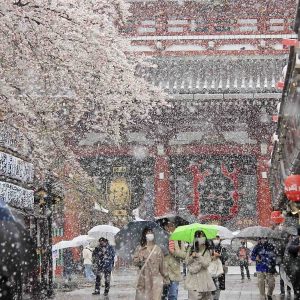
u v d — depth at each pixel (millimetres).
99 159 51625
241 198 53719
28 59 22109
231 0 52094
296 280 17125
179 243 17828
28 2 20016
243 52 52094
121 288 30172
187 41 52344
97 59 23625
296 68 16562
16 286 13992
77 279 38062
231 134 51062
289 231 23125
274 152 32156
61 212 45312
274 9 51906
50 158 27797
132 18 52250
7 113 22312
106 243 26531
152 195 52406
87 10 23578
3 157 19672
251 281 34562
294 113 19688
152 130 50875
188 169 53188
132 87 27609
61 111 29844
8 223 12227
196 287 16297
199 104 49312
